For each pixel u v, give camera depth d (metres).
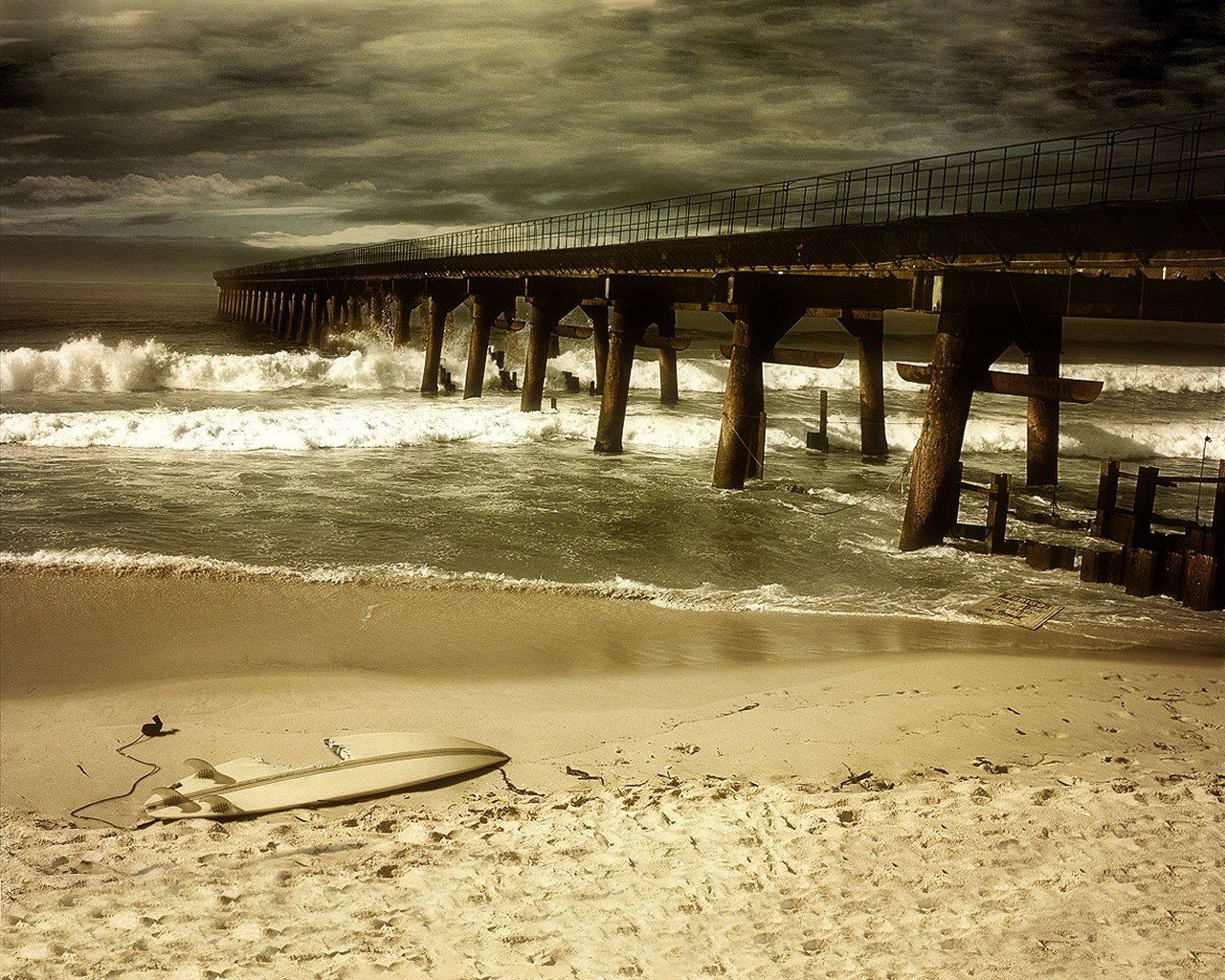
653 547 13.71
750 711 7.95
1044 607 11.32
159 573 11.73
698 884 4.95
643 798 6.23
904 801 5.98
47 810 6.32
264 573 11.88
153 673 8.94
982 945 4.25
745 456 17.92
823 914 4.62
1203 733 7.50
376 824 5.94
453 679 8.82
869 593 11.92
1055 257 12.48
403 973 4.11
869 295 16.83
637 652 9.66
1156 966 4.02
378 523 14.57
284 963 4.20
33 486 16.23
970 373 13.55
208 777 6.61
